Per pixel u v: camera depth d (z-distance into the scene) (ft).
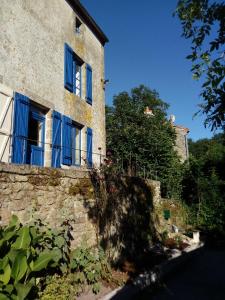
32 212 17.79
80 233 22.00
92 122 39.81
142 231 33.12
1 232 14.03
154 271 24.30
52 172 20.06
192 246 37.42
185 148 77.77
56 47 32.89
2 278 12.79
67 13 36.17
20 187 17.33
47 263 14.99
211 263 31.30
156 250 32.17
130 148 51.70
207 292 21.50
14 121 24.94
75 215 21.75
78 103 36.63
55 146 30.55
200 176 55.72
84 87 39.09
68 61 34.76
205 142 119.34
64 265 17.94
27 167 18.03
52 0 33.06
